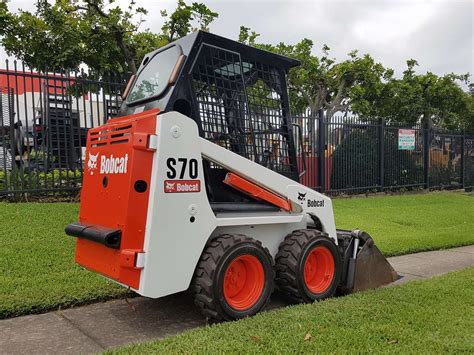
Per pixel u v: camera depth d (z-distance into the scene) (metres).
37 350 3.52
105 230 3.79
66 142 8.74
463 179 19.08
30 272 5.23
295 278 4.46
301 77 20.00
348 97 21.88
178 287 3.81
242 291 4.22
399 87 22.19
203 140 4.06
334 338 3.49
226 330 3.66
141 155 3.71
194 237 3.91
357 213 11.20
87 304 4.68
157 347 3.32
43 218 7.20
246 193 4.48
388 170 16.02
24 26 10.72
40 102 8.54
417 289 5.00
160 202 3.71
